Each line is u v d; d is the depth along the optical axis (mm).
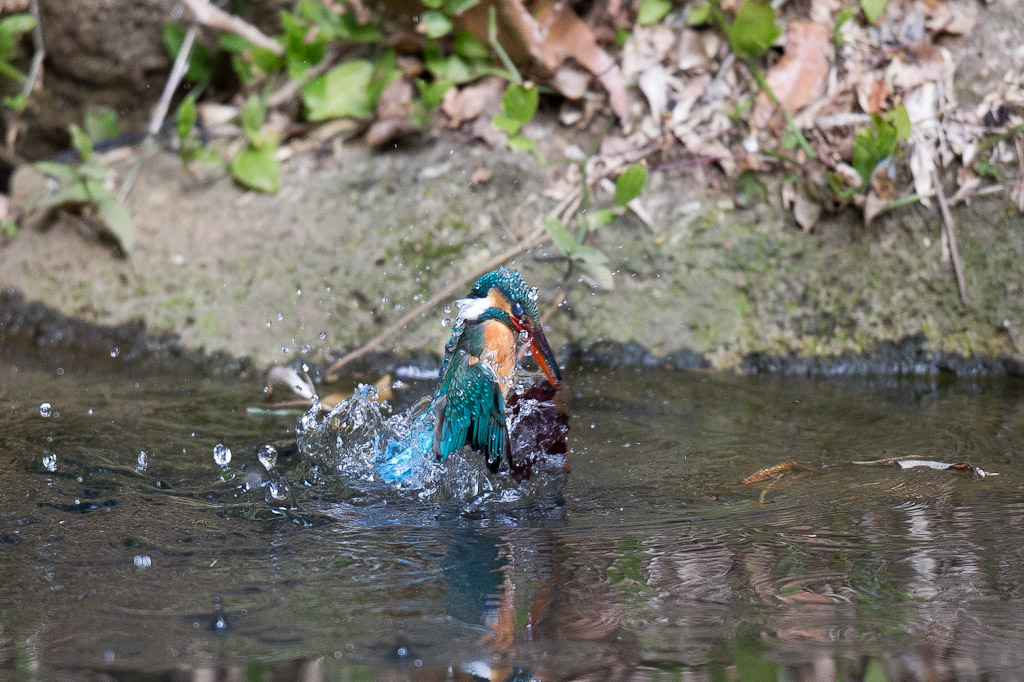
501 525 6438
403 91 11531
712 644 4781
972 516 6289
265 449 7855
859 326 10195
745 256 10383
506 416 7387
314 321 10406
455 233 10578
